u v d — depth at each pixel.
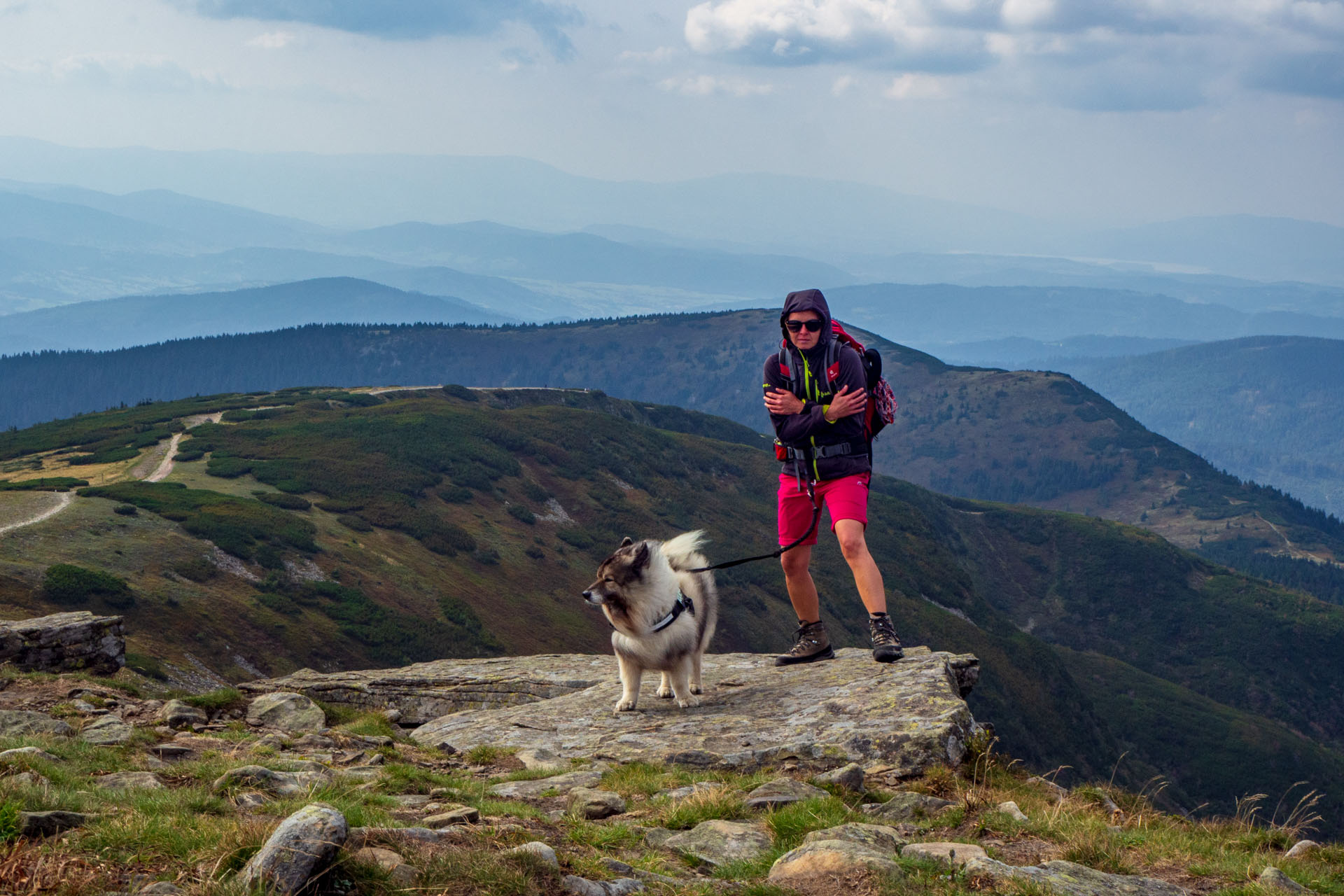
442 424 128.62
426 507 102.06
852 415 7.39
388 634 70.06
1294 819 6.02
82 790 4.82
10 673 9.77
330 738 7.82
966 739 6.71
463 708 11.62
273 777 5.21
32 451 107.50
